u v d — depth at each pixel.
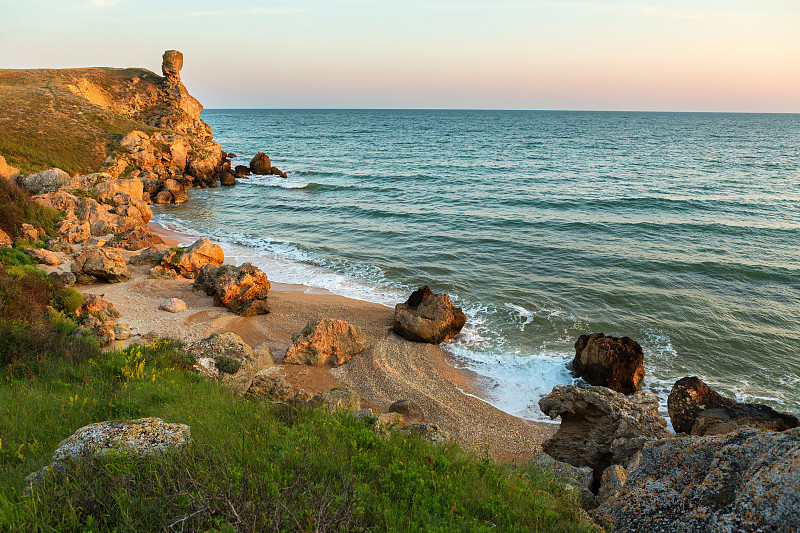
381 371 17.42
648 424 12.12
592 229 37.00
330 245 33.78
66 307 17.94
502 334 20.70
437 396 16.08
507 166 74.75
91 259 23.83
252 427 8.34
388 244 33.97
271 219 42.00
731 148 108.06
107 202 38.41
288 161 81.75
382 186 57.56
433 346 19.61
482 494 6.91
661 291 25.00
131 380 11.01
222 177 59.53
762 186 56.25
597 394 12.60
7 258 22.16
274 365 17.31
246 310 21.33
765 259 29.62
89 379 10.83
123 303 21.67
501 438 13.95
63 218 32.31
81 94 64.75
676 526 4.97
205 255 27.28
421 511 5.98
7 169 37.75
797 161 83.12
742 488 4.69
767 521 4.23
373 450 7.90
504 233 36.28
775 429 11.90
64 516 4.88
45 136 48.38
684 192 51.84
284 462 6.68
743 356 18.94
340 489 6.05
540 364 18.36
